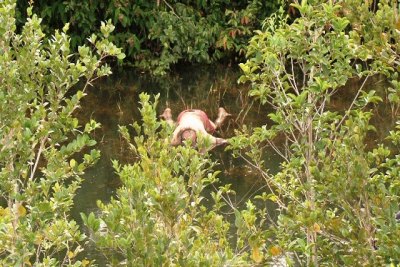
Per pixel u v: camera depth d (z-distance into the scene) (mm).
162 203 10812
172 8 38562
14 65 12766
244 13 38688
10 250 11969
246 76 13750
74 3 37375
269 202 22047
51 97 13359
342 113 29438
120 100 32719
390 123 28250
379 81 33062
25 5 37844
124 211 10672
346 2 13023
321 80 12977
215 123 29203
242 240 12312
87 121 29703
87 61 13570
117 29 38844
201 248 11492
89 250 19125
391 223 11625
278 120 13336
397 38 12672
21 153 12273
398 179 12969
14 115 12453
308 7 13453
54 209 11859
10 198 12398
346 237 12289
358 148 12320
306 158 13227
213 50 39500
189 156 12242
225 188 13930
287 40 13859
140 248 10445
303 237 14031
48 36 37406
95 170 24609
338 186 12094
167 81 36250
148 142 12227
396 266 11570
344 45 13258
